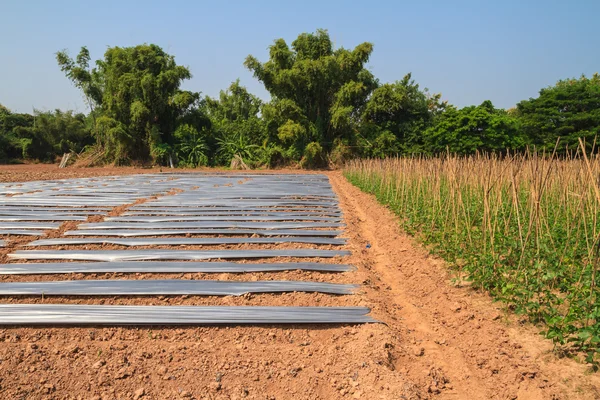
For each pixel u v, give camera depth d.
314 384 3.89
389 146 30.66
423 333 4.95
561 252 6.07
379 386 3.74
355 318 5.05
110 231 9.01
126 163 32.31
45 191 15.05
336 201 14.01
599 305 4.06
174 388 3.80
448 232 7.73
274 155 31.50
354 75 32.75
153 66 31.45
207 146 33.28
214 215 10.95
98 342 4.55
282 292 5.83
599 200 4.87
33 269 6.50
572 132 23.98
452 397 3.75
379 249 8.50
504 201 9.04
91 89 33.50
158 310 5.13
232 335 4.75
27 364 4.09
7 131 41.00
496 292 5.43
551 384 3.62
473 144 25.08
